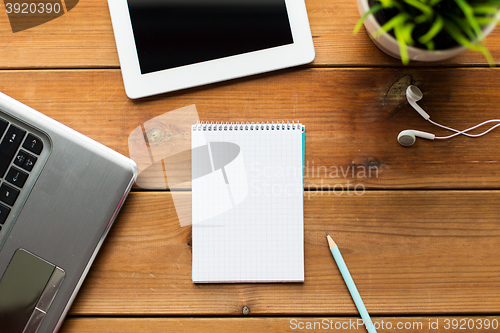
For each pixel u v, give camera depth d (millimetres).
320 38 518
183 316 498
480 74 511
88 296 496
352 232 504
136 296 499
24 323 451
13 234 459
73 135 470
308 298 498
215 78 502
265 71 505
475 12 371
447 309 495
